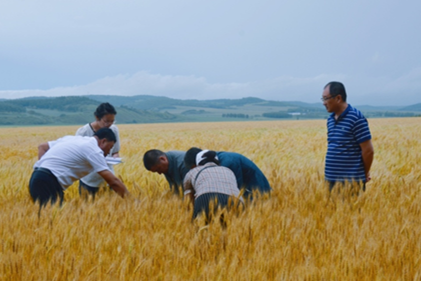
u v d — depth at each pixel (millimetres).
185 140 19844
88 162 4969
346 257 3076
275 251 3236
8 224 3848
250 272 2867
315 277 2867
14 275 2951
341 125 5262
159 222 4012
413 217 4195
